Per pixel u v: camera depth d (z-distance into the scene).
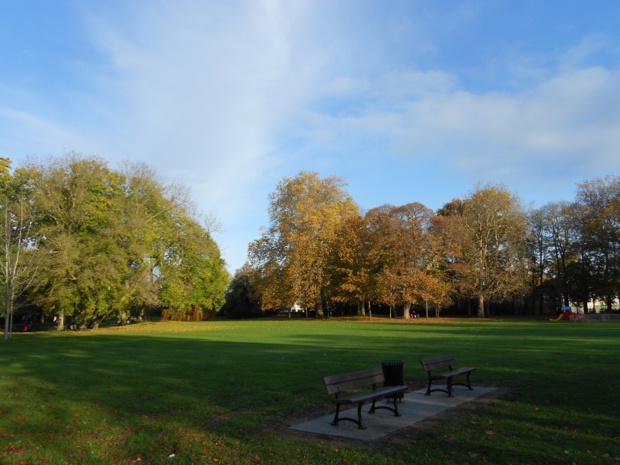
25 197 37.34
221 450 7.46
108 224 41.00
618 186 54.31
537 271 65.44
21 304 36.09
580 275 59.28
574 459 6.71
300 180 57.78
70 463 7.09
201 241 50.12
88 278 37.06
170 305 51.94
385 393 9.15
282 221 57.69
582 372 13.69
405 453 7.12
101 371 15.59
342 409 10.09
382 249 54.69
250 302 83.94
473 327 40.19
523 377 13.16
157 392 11.93
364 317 59.56
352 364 16.38
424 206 54.88
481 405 10.12
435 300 53.22
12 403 10.77
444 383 12.80
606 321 50.38
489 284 57.25
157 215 45.91
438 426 8.58
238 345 24.50
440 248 54.09
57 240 36.00
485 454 6.98
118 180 44.22
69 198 38.69
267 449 7.41
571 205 59.94
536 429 8.16
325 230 54.59
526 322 49.00
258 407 10.27
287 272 54.31
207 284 58.44
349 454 7.11
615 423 8.39
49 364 17.64
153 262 47.09
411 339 27.30
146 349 22.95
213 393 11.73
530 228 63.72
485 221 58.69
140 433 8.39
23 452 7.54
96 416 9.58
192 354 20.33
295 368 15.55
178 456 7.25
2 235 34.41
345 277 56.16
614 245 53.06
